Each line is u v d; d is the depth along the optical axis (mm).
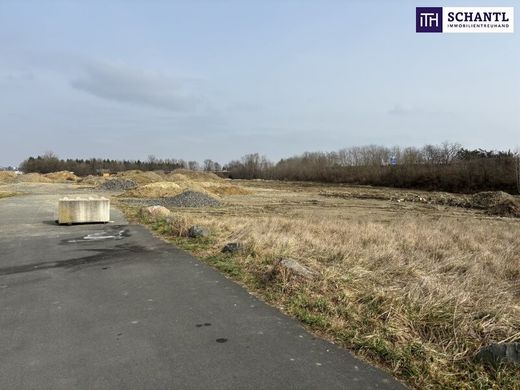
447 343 3840
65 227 12227
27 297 5480
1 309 5012
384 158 64438
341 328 4270
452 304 4629
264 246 8016
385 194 36625
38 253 8383
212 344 3977
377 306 4695
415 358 3592
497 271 7805
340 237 10078
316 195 36344
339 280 5664
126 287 5941
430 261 7883
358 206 26359
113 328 4395
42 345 3967
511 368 3334
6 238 10219
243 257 7496
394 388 3166
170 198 26312
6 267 7195
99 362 3605
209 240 9312
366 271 6379
